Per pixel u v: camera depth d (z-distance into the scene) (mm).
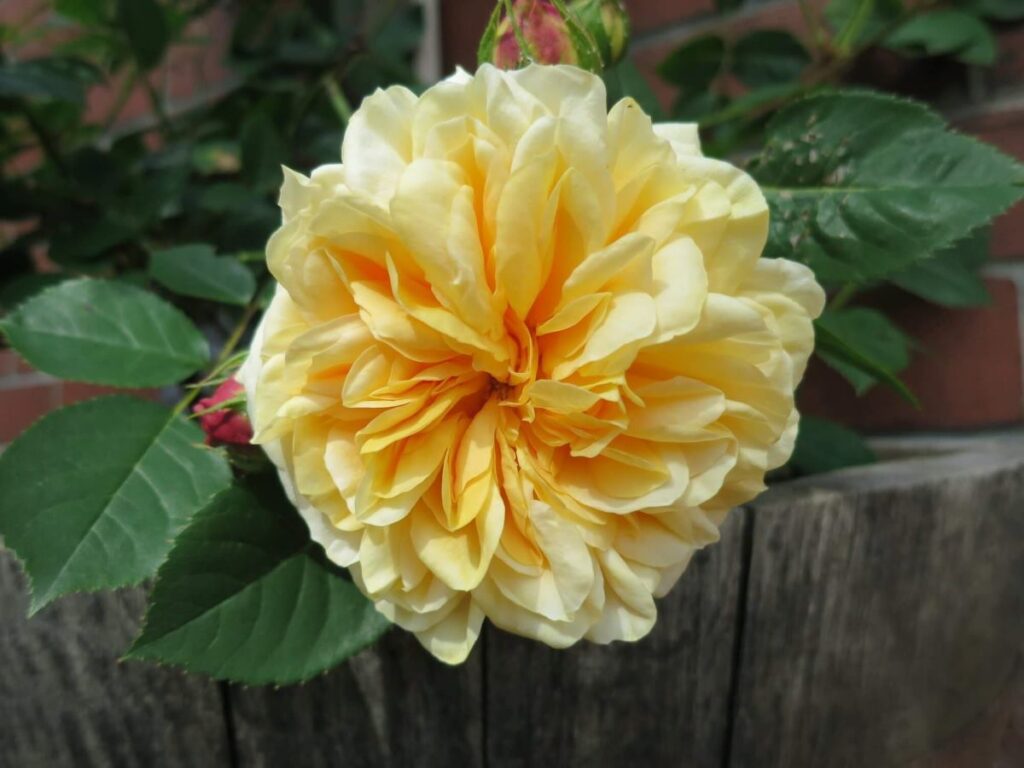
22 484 164
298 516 169
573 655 179
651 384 136
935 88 308
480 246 130
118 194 318
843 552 191
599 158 126
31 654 171
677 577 148
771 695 194
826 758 203
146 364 204
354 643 160
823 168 202
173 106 474
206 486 174
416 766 179
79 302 206
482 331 131
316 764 179
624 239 125
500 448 141
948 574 206
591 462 143
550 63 180
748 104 301
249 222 292
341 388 136
